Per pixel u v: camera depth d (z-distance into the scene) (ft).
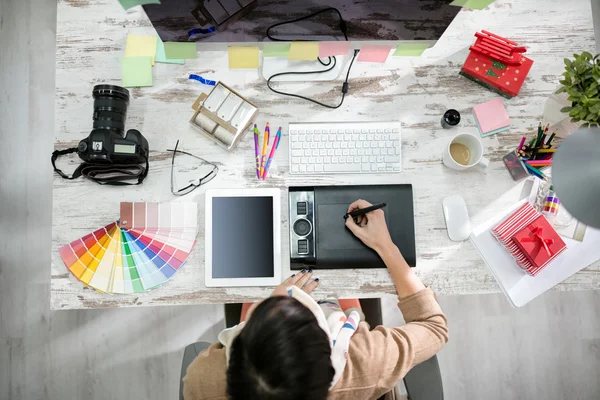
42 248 6.38
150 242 4.00
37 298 6.27
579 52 4.43
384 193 4.13
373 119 4.32
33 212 6.46
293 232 4.03
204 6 3.45
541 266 3.86
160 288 3.97
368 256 4.00
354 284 4.03
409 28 3.76
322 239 4.02
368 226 3.94
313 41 3.84
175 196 4.13
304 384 2.11
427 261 4.11
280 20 3.66
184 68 4.28
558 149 2.60
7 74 6.66
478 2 3.59
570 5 4.46
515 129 4.31
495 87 4.29
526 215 3.95
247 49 3.90
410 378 3.93
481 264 4.11
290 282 3.87
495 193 4.25
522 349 6.33
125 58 4.19
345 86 4.22
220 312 6.28
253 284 3.94
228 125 4.00
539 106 4.35
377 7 3.60
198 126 4.07
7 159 6.54
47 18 6.77
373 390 3.12
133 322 6.23
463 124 4.32
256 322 2.23
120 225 3.97
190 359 3.97
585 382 6.28
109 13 4.26
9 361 6.12
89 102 4.20
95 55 4.24
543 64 4.40
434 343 3.40
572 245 4.09
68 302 3.93
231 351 2.36
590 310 6.46
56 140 4.16
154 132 4.20
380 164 4.18
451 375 6.23
